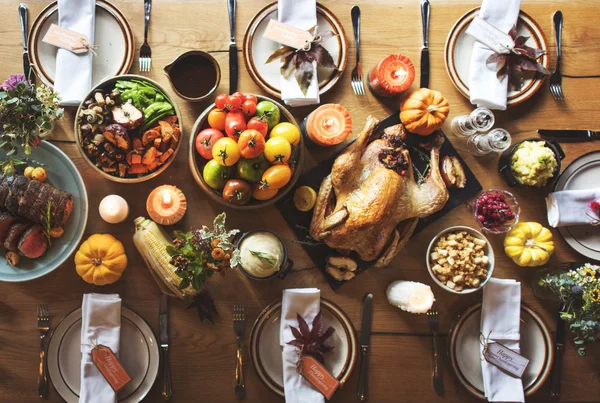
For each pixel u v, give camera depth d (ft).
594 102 6.51
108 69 6.11
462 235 6.06
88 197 6.15
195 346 6.25
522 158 6.09
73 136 6.15
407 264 6.41
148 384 6.08
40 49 6.04
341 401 6.35
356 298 6.37
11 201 5.46
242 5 6.34
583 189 6.43
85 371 5.83
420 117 6.00
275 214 6.29
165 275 5.81
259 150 5.22
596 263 6.51
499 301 6.24
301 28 6.06
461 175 6.20
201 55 5.74
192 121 6.22
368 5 6.45
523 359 6.07
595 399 6.49
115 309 5.90
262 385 6.31
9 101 5.00
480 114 6.13
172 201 5.92
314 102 6.10
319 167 6.25
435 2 6.50
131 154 5.55
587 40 6.52
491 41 6.22
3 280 5.68
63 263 6.12
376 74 6.03
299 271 6.32
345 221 5.53
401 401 6.41
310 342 5.90
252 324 6.30
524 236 6.21
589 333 5.88
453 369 6.31
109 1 6.19
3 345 6.11
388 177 5.48
